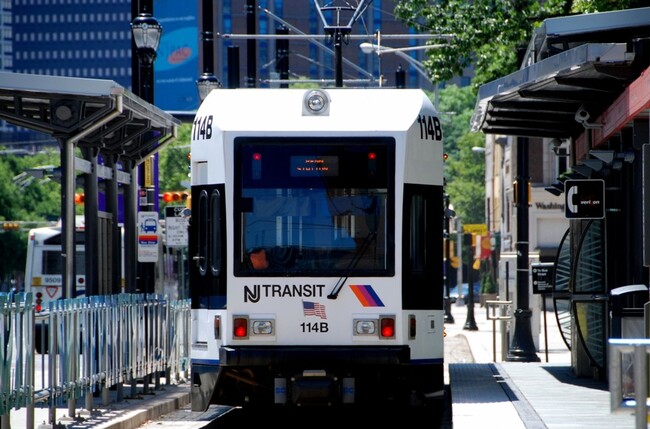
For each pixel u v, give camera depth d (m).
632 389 21.70
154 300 47.00
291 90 37.94
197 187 38.06
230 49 78.19
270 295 36.38
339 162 36.75
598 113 44.75
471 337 104.12
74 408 37.81
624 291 36.06
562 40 42.97
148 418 41.28
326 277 36.31
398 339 36.19
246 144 36.91
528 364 53.94
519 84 41.88
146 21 54.91
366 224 36.50
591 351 45.22
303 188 36.72
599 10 65.31
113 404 42.53
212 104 38.09
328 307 36.25
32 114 45.75
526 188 67.62
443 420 42.38
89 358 38.34
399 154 36.66
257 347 36.25
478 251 183.62
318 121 37.00
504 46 80.81
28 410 33.03
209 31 74.19
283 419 42.81
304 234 36.56
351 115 37.22
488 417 31.64
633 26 39.97
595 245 45.25
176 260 87.12
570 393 39.00
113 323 41.00
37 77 40.19
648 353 20.02
